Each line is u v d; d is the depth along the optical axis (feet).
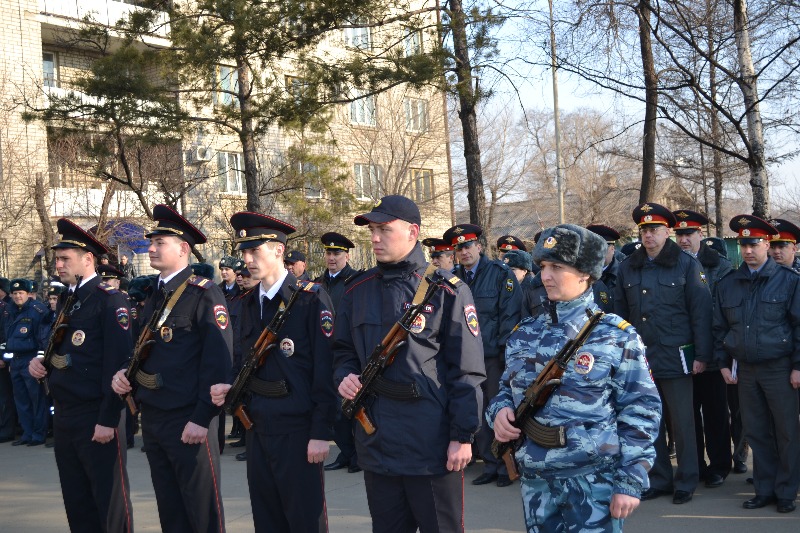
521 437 10.64
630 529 17.95
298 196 52.60
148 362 15.61
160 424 15.39
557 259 10.25
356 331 12.90
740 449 23.34
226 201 65.05
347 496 21.81
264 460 14.64
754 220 19.24
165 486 15.66
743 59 28.40
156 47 42.80
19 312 33.55
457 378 12.23
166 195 52.08
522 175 104.27
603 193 111.24
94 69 38.32
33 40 61.36
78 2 62.85
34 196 51.06
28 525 20.45
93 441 16.67
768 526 17.88
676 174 65.21
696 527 17.95
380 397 12.34
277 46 38.27
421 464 12.02
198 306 15.64
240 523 19.62
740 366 19.67
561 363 10.16
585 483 10.09
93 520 17.19
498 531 18.13
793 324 18.83
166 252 15.90
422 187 82.89
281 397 14.37
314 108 39.19
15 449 32.22
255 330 14.98
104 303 16.87
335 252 27.09
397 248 12.72
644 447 9.88
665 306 20.06
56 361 16.76
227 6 37.37
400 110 74.74
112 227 52.60
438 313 12.32
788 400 18.90
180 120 39.32
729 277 19.98
